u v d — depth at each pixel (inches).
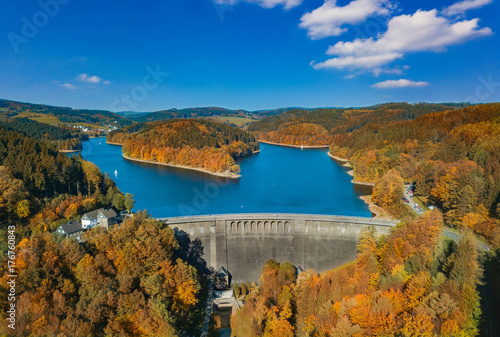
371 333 2704.2
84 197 5910.4
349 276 3946.9
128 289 3545.8
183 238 5241.1
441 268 3321.9
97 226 4677.7
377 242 4633.4
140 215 4911.4
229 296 4633.4
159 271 3914.9
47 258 3575.3
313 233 5290.4
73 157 7460.6
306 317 3380.9
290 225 5344.5
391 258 3826.3
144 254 4013.3
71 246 3814.0
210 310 4254.4
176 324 3614.7
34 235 3828.7
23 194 4933.6
